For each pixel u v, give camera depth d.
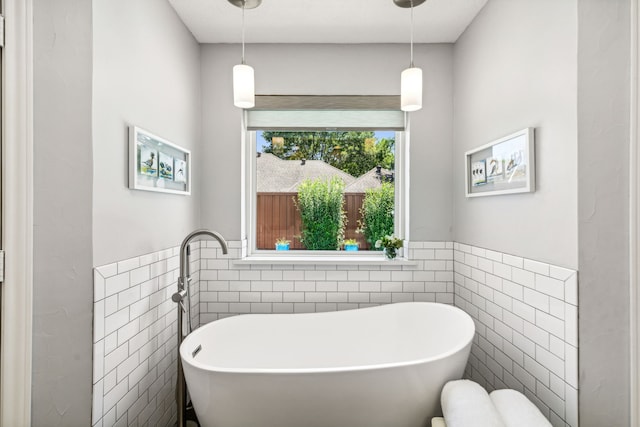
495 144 2.11
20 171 1.37
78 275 1.48
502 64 2.07
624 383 1.51
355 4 2.27
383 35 2.66
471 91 2.46
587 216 1.51
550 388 1.68
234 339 2.36
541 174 1.74
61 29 1.46
